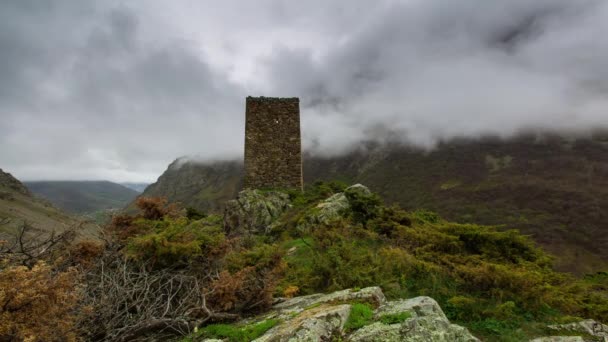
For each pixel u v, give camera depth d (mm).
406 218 13086
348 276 8047
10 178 85375
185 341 5961
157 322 6574
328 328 4910
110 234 10188
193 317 7020
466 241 11203
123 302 7480
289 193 21094
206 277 8266
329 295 6633
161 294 7297
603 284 9992
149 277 7906
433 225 13062
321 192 19922
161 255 8703
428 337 4434
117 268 7883
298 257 11125
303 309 6203
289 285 8633
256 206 18922
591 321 6723
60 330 5141
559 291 7918
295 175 22984
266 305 7590
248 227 17812
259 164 22969
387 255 9047
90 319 6371
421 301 5535
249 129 23172
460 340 4637
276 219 17969
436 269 8531
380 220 12883
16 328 4645
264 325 5684
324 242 10891
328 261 8773
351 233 11617
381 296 6371
